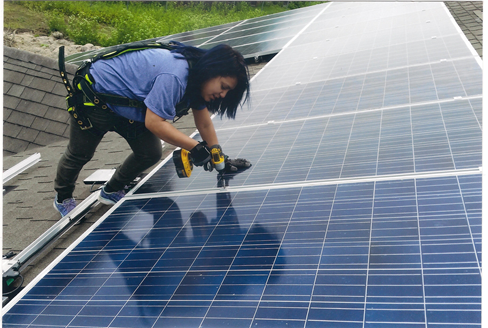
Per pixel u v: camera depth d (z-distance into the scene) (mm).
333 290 1957
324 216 2564
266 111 4898
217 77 2887
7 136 8195
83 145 3592
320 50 7516
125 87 3045
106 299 2309
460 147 2920
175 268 2434
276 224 2615
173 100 2936
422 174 2721
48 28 27359
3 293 3023
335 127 3908
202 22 29312
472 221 2154
